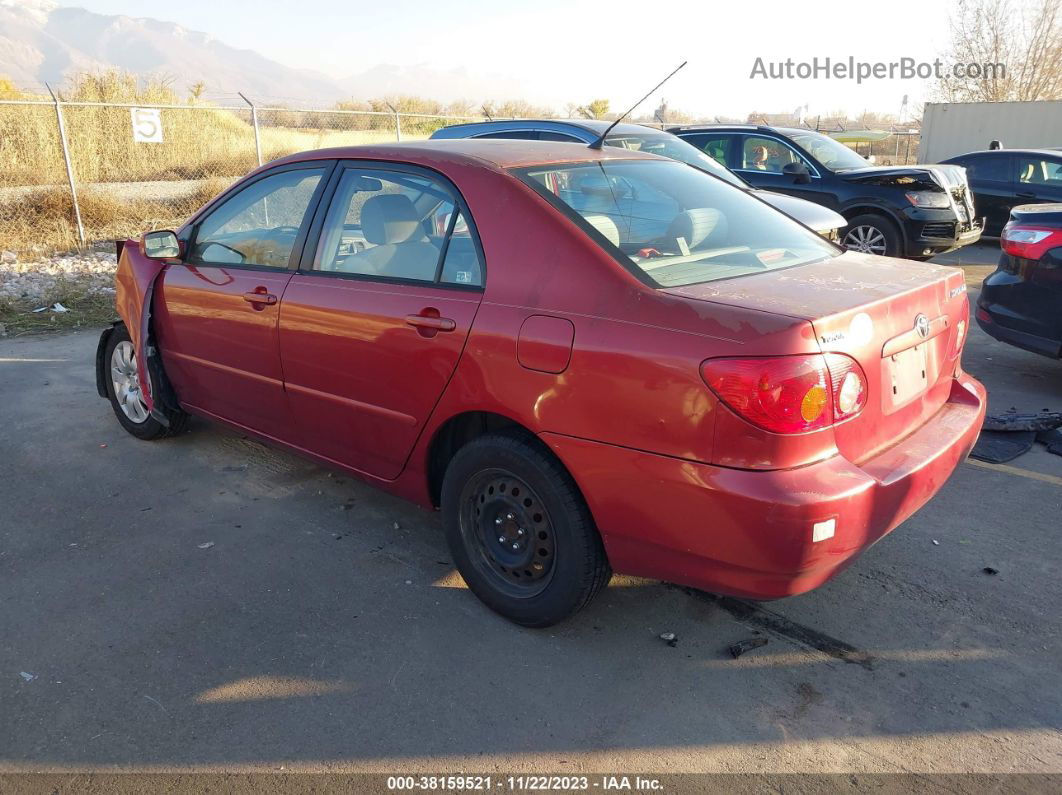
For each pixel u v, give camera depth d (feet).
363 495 14.03
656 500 8.36
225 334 13.08
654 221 10.22
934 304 9.68
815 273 9.75
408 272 10.59
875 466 8.66
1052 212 17.56
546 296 9.11
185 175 57.82
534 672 9.45
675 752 8.22
